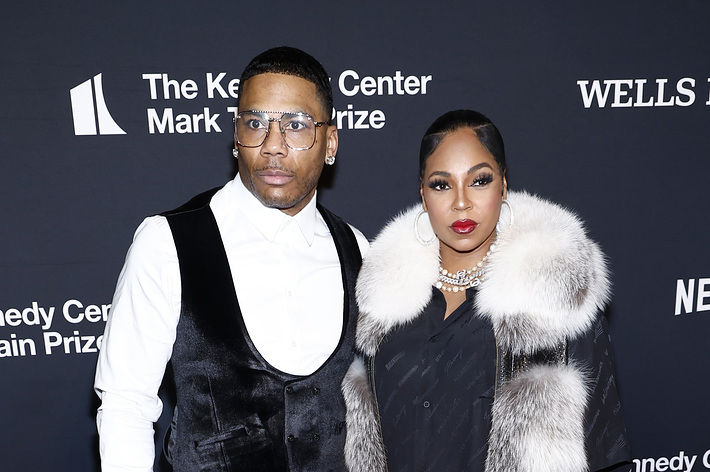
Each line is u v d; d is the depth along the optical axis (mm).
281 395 1243
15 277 1812
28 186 1777
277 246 1277
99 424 1179
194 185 1851
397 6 1826
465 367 1091
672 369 2080
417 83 1868
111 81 1771
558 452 1007
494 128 1104
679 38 1920
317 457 1278
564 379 1025
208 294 1223
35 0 1712
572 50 1895
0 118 1737
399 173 1911
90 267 1843
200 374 1232
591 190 1969
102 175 1807
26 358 1860
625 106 1938
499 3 1855
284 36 1806
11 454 1897
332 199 1901
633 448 2109
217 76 1806
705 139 1977
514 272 1062
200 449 1236
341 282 1333
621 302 2029
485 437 1068
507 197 1176
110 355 1185
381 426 1187
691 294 2047
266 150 1140
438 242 1205
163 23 1766
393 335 1188
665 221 2006
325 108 1204
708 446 2131
